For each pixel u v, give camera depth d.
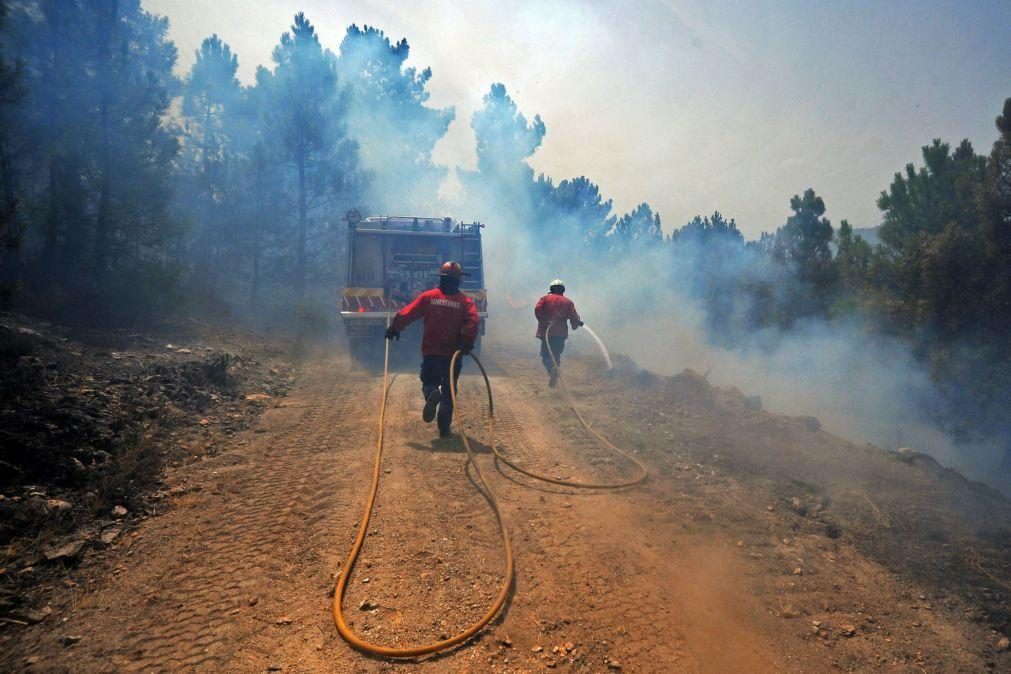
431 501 4.62
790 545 4.20
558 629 3.06
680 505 4.80
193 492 4.73
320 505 4.48
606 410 8.08
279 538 3.94
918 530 4.54
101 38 11.32
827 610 3.40
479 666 2.75
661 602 3.36
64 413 5.17
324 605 3.19
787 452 6.42
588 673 2.75
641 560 3.83
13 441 4.48
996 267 9.16
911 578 3.83
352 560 3.61
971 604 3.54
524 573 3.59
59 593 3.25
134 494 4.52
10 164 11.09
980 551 4.22
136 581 3.39
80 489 4.41
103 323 10.03
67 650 2.78
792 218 15.82
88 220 11.31
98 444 5.07
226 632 2.93
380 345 12.05
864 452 6.48
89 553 3.69
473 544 3.93
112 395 6.30
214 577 3.44
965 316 9.37
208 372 8.34
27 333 7.64
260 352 11.34
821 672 2.86
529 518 4.38
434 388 6.24
